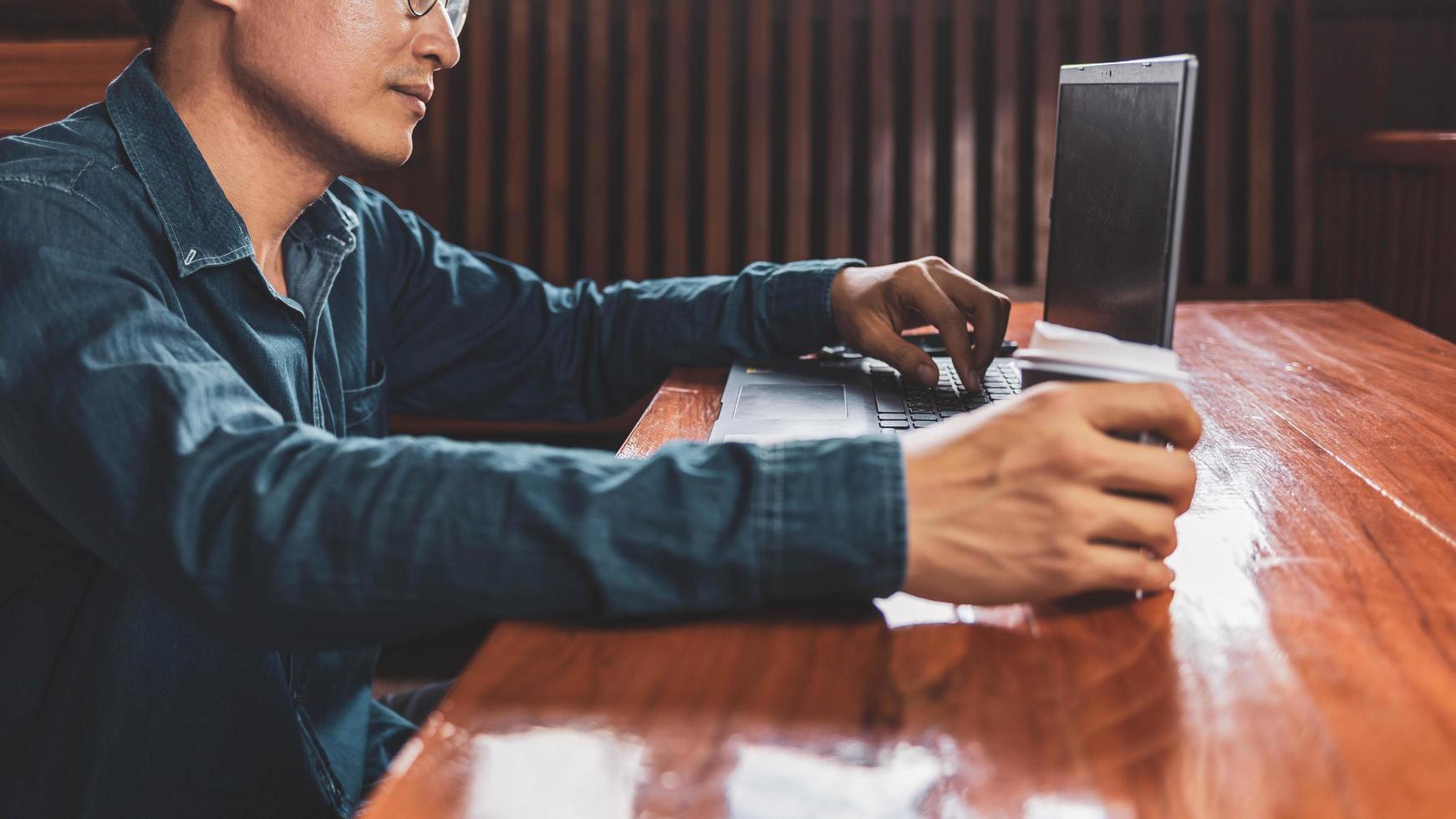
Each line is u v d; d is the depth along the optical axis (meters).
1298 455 0.90
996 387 1.10
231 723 0.86
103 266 0.72
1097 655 0.57
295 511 0.60
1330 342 1.37
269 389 0.90
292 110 0.87
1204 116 2.52
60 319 0.68
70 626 0.80
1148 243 0.71
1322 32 2.59
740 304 1.23
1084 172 0.81
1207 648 0.58
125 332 0.67
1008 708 0.52
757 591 0.61
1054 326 0.70
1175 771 0.47
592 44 2.46
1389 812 0.44
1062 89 0.87
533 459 0.63
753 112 2.46
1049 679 0.55
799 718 0.52
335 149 0.90
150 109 0.84
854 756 0.48
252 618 0.60
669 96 2.47
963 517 0.60
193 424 0.63
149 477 0.62
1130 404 0.62
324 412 1.05
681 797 0.46
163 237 0.82
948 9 2.52
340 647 0.61
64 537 0.79
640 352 1.26
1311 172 2.43
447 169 2.53
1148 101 0.71
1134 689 0.54
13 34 2.58
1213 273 2.46
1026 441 0.61
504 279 1.31
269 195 0.93
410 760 0.48
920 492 0.61
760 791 0.46
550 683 0.55
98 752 0.81
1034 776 0.47
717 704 0.53
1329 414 1.02
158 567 0.60
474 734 0.50
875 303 1.14
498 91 2.63
